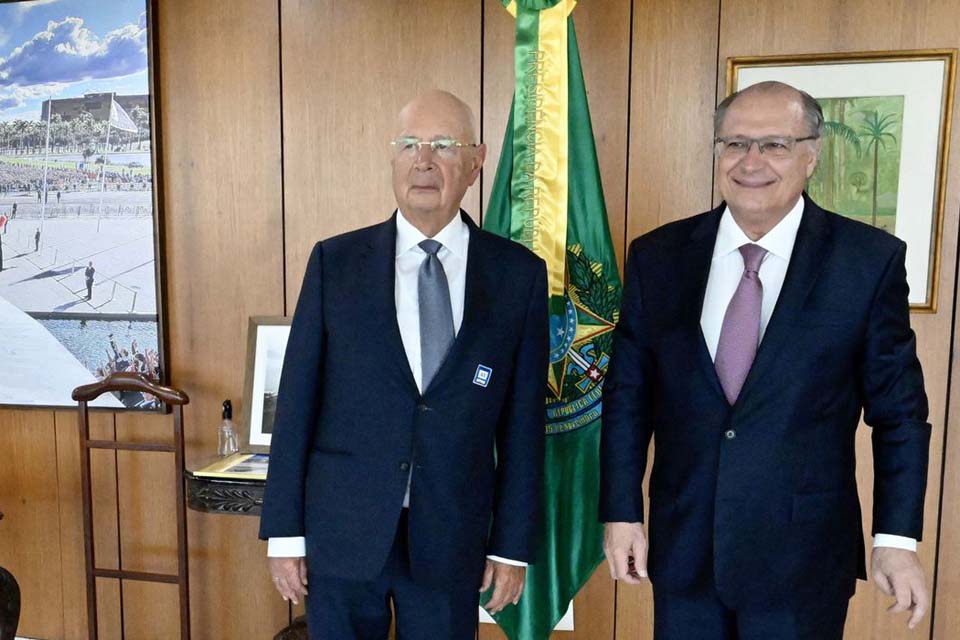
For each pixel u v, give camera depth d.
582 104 1.81
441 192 1.32
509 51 2.01
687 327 1.24
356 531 1.30
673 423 1.27
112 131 2.18
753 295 1.23
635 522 1.32
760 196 1.17
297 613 2.26
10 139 2.23
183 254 2.21
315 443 1.38
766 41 1.90
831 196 1.90
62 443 2.33
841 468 1.22
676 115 1.96
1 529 2.40
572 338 1.81
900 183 1.86
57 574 2.38
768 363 1.18
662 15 1.94
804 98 1.20
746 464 1.18
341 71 2.09
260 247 2.18
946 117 1.82
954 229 1.86
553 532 1.81
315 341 1.37
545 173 1.80
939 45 1.83
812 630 1.21
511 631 1.82
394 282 1.36
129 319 2.23
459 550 1.32
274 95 2.12
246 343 2.19
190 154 2.18
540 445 1.39
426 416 1.30
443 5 2.03
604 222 1.81
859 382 1.25
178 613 2.32
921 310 1.88
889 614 1.97
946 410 1.90
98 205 2.21
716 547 1.20
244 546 2.27
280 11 2.10
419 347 1.34
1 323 2.29
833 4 1.86
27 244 2.26
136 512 2.31
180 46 2.15
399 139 1.33
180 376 2.25
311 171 2.13
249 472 1.87
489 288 1.37
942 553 1.94
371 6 2.06
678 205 1.98
